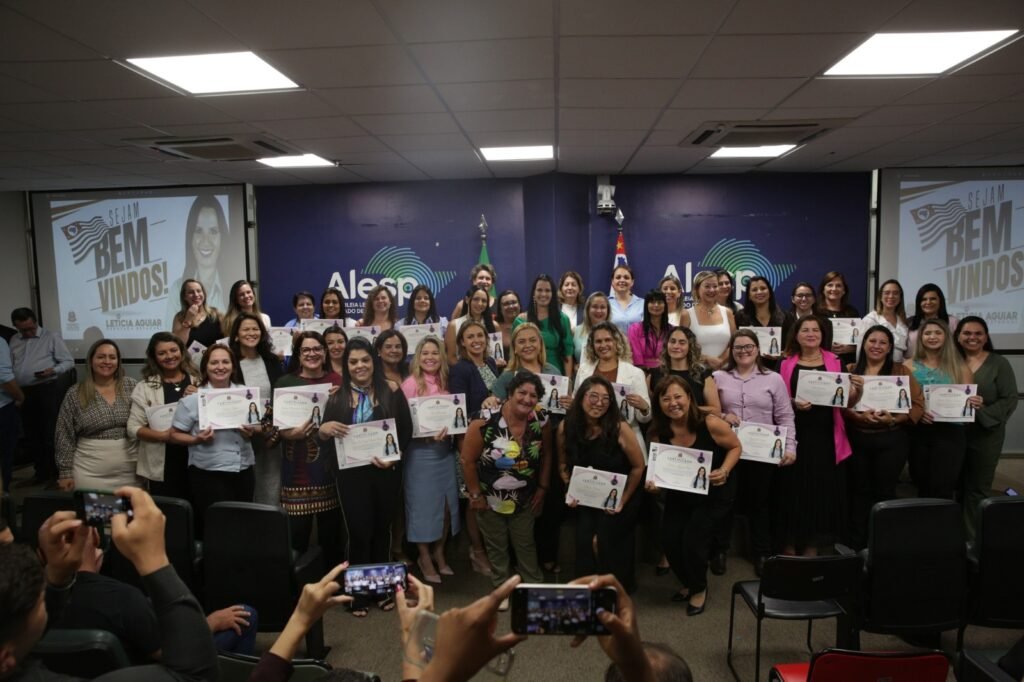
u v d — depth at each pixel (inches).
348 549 129.0
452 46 118.8
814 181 266.4
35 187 273.1
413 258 278.2
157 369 138.9
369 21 107.0
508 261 275.1
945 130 192.4
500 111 165.2
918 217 261.6
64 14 102.2
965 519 157.5
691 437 129.0
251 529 103.8
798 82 143.8
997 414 151.8
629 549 129.0
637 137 197.6
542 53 123.4
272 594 104.2
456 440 142.9
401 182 276.5
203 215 280.1
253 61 125.8
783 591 95.3
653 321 170.6
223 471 129.6
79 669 62.2
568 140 201.5
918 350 158.2
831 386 133.3
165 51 119.0
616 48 121.0
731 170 259.9
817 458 137.8
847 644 103.7
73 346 290.0
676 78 139.7
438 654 29.9
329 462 130.0
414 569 148.8
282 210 280.4
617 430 124.6
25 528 108.0
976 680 73.0
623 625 32.2
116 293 286.2
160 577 39.8
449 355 178.5
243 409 129.1
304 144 199.9
